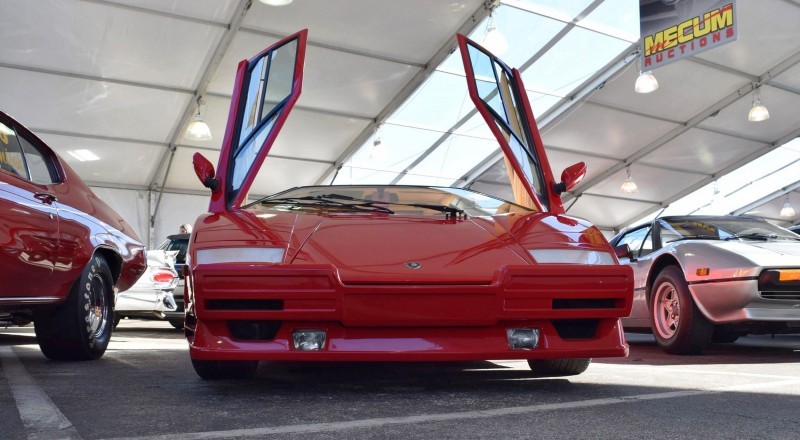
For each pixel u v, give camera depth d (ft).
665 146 46.44
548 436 4.90
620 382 8.18
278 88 8.94
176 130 36.55
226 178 8.82
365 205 8.94
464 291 6.79
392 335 6.90
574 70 36.42
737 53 36.91
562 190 9.27
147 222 42.11
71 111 33.50
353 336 6.89
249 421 5.53
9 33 27.40
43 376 8.72
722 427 5.25
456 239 7.53
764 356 12.65
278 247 7.13
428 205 8.89
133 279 12.64
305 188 10.09
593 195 53.36
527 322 7.11
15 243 8.77
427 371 9.23
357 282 6.77
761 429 5.19
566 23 31.91
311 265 6.80
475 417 5.65
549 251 7.36
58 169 10.79
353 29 30.07
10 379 8.39
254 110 9.28
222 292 6.77
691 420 5.55
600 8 31.27
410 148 41.34
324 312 6.76
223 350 6.85
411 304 6.79
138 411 6.03
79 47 28.81
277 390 7.34
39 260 9.29
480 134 40.60
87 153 37.68
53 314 10.40
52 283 9.75
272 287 6.76
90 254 10.65
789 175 55.93
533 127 9.85
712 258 12.33
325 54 31.65
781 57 37.88
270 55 9.53
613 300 7.31
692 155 48.37
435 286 6.76
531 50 33.73
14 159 9.48
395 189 10.05
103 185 41.01
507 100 9.74
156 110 34.45
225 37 29.01
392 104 36.11
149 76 31.42
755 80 40.01
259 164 8.45
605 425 5.32
